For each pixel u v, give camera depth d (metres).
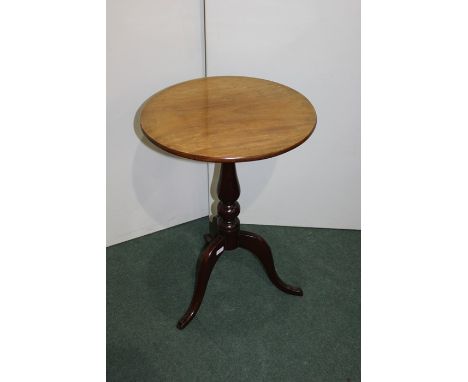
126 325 1.77
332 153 2.05
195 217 2.32
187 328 1.76
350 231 2.25
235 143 1.34
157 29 1.81
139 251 2.13
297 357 1.65
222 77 1.80
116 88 1.85
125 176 2.04
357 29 1.79
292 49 1.85
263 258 1.82
